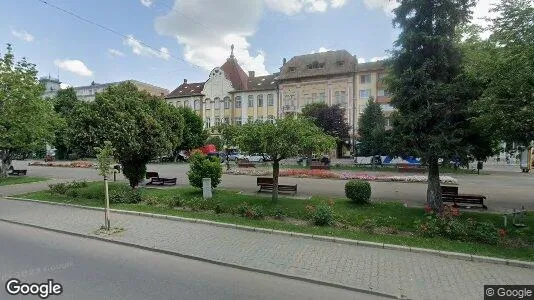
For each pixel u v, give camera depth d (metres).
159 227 9.00
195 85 61.09
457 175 23.66
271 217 10.17
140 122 13.55
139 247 7.38
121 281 5.41
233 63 57.31
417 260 6.57
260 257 6.67
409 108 10.66
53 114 22.09
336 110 33.12
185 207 11.46
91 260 6.45
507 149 10.02
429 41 10.38
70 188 15.20
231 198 13.25
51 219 9.88
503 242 7.71
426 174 23.61
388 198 13.80
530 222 9.65
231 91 53.53
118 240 7.76
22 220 9.77
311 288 5.34
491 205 12.38
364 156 33.06
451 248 7.12
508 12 8.37
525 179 21.36
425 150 10.21
